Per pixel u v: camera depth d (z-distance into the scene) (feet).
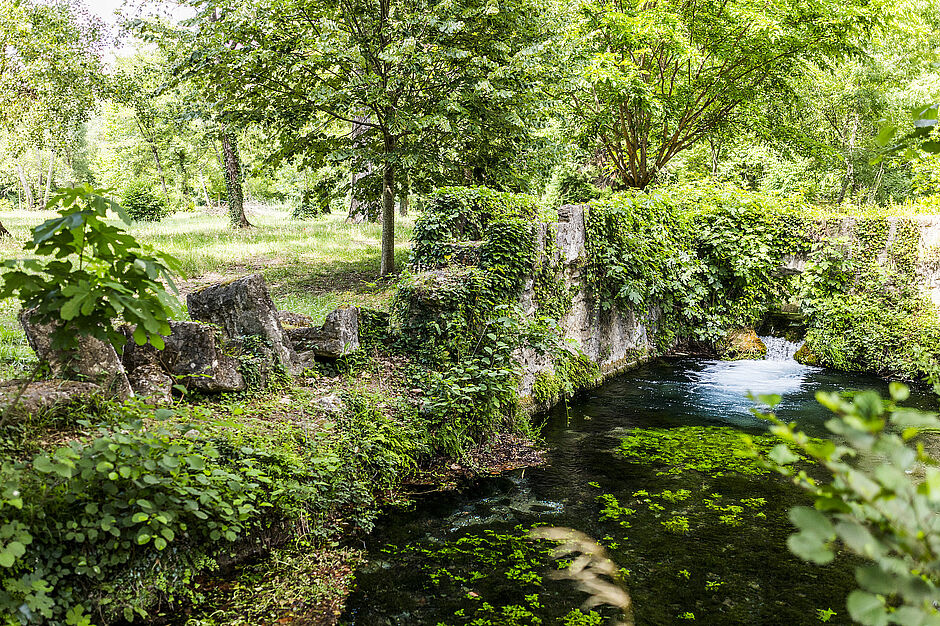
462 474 24.45
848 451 4.45
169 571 15.02
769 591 16.37
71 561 13.48
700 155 96.02
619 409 34.19
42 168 199.21
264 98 42.50
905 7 57.52
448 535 19.42
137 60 112.37
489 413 27.07
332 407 23.48
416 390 26.55
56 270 11.97
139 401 17.30
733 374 42.83
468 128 43.39
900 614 3.79
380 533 19.51
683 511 21.43
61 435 16.12
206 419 18.99
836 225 47.96
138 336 12.66
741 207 49.75
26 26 61.31
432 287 29.40
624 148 72.02
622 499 22.44
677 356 48.16
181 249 56.85
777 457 4.92
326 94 38.47
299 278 48.60
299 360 26.50
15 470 13.76
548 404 33.37
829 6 53.98
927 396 38.04
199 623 14.40
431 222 32.96
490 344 28.99
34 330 18.02
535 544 18.88
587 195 66.85
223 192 158.40
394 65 40.73
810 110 84.58
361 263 54.65
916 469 23.21
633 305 44.52
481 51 41.11
